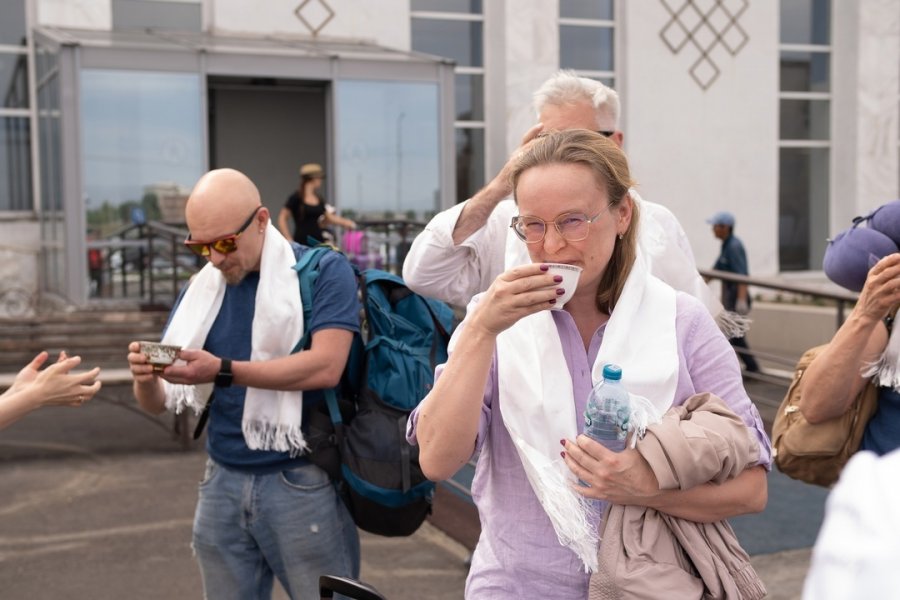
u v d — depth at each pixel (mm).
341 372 2635
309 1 12930
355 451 2635
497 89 13953
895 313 2443
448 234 2619
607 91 2613
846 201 16016
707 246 14914
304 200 10266
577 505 1687
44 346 9648
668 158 14602
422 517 2752
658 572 1654
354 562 2789
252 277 2758
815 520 4871
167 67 10523
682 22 14570
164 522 5008
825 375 2434
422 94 11805
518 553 1767
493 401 1815
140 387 2854
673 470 1603
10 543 4699
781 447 2658
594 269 1699
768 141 15180
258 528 2672
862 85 15867
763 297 14602
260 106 13852
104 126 10297
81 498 5422
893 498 678
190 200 2648
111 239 10383
